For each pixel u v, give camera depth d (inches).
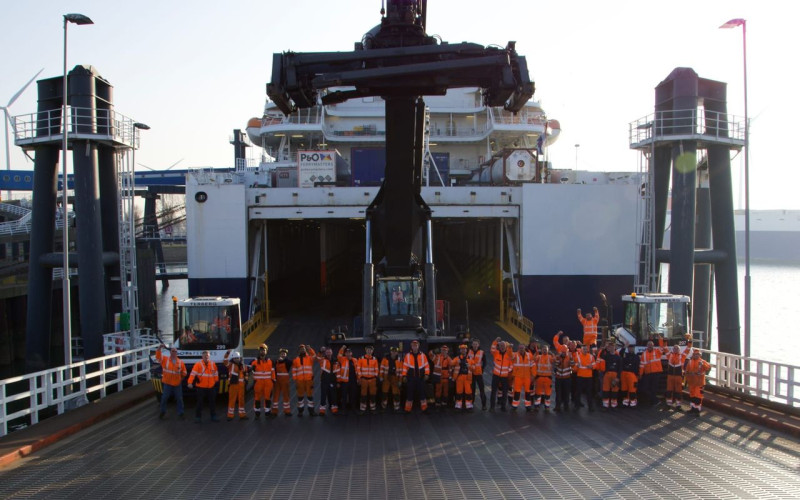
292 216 1163.9
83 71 906.7
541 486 390.3
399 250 645.9
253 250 1218.0
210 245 1155.3
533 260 1170.0
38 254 953.5
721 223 998.4
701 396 593.9
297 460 451.2
